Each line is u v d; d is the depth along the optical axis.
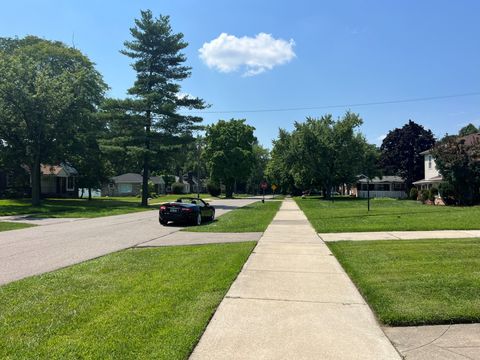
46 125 33.44
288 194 104.69
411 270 7.93
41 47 43.62
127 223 21.33
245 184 120.12
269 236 14.09
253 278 7.66
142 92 40.81
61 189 56.66
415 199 52.16
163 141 40.84
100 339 4.60
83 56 45.91
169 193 102.00
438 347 4.54
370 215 21.41
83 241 13.88
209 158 75.38
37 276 7.91
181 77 42.72
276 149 61.75
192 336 4.71
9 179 49.28
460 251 9.90
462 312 5.42
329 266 8.75
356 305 6.04
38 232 16.97
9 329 4.92
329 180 57.12
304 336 4.86
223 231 16.34
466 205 29.41
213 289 6.80
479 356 4.30
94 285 7.11
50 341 4.54
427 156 50.38
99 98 46.91
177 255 10.38
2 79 31.86
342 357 4.30
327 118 58.53
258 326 5.18
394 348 4.52
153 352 4.28
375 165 70.12
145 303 5.97
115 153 41.41
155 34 41.34
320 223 18.28
